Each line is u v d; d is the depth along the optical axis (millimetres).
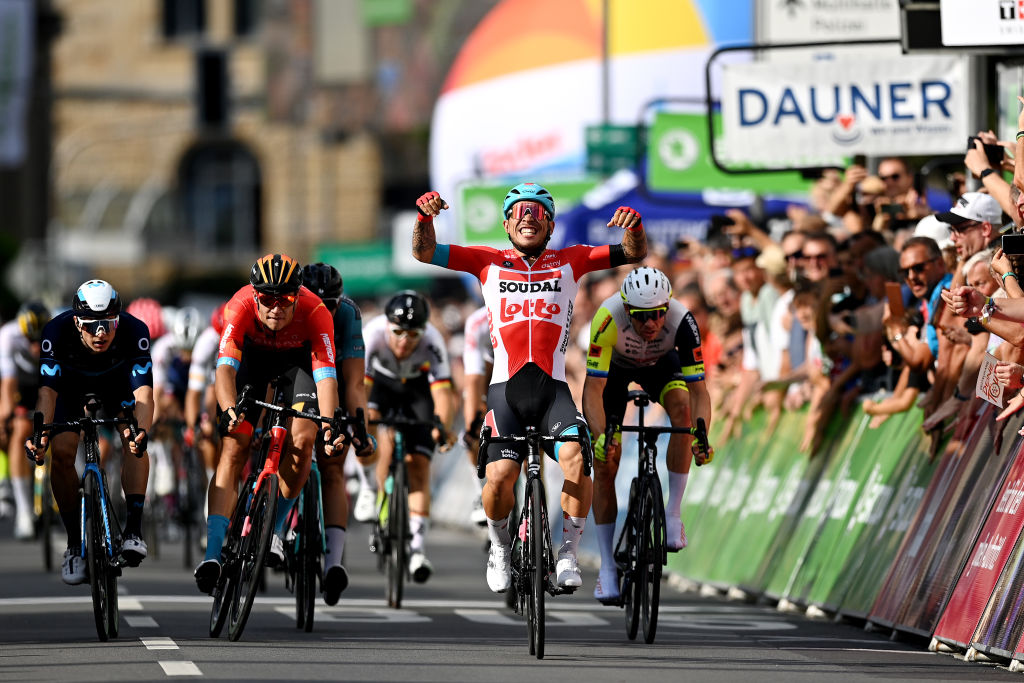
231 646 23172
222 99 79062
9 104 100062
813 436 31859
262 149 152875
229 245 153250
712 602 31844
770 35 38562
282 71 128125
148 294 146375
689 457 25719
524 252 23578
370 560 41406
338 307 26906
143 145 153000
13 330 38000
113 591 24375
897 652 24016
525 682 19938
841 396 31516
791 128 34656
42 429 24078
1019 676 21500
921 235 28125
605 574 25469
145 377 25109
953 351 26953
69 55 152750
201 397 35625
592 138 53594
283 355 25406
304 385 25250
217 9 153625
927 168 34781
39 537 45750
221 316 32844
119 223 149625
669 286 24516
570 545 23547
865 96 34406
